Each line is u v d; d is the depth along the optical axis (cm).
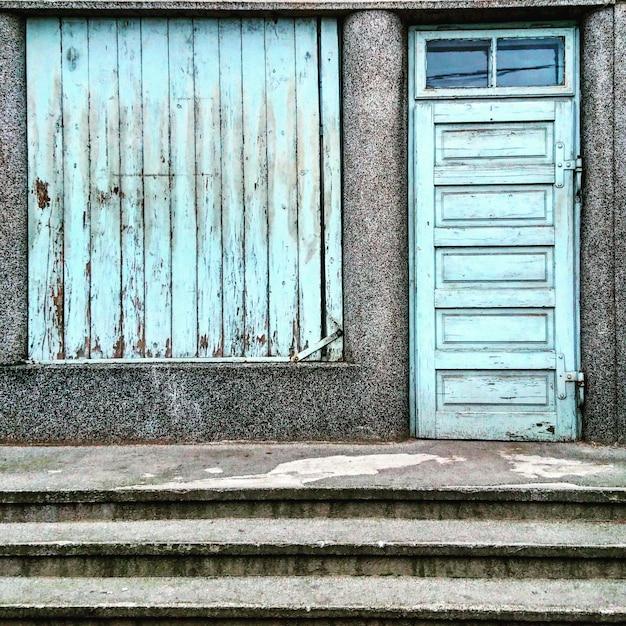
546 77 451
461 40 454
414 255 454
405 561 306
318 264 453
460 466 381
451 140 453
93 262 454
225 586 297
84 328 455
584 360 441
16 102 450
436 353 452
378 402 439
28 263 454
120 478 362
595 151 435
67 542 309
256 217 453
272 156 454
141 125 454
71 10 443
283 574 307
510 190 450
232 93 454
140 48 454
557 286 445
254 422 443
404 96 449
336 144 452
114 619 281
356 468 377
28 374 443
